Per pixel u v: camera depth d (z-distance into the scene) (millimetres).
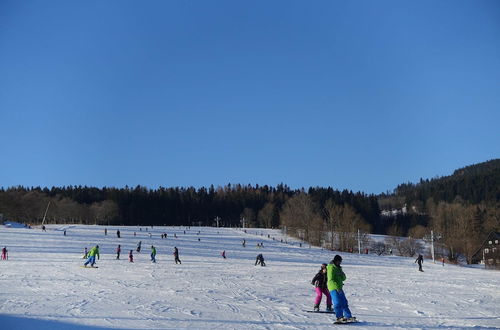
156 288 21156
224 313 14297
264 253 62844
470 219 100062
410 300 19000
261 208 189250
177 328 11734
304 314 14469
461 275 36656
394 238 104812
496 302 18609
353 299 19234
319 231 96375
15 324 11734
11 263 34812
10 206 125125
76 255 44969
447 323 13320
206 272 32344
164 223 177000
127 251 54000
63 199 163000
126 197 171875
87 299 16703
